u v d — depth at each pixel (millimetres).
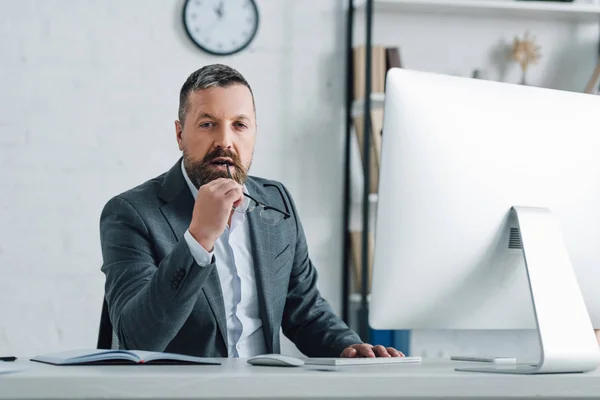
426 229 1307
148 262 1838
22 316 3447
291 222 2129
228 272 1986
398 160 1297
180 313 1486
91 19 3543
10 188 3469
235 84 2154
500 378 1020
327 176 3660
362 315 3354
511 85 1374
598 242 1407
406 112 1295
